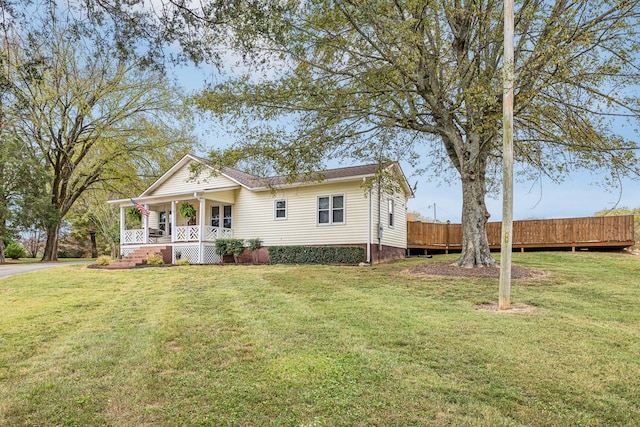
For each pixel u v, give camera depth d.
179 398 3.61
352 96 9.70
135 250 18.69
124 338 5.49
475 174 11.06
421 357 4.52
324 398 3.54
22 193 20.98
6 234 20.72
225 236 18.11
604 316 6.28
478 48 8.91
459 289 8.55
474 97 8.28
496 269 10.46
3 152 20.27
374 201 15.66
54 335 5.68
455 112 10.09
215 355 4.71
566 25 7.84
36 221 21.50
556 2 8.65
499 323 5.88
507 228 6.97
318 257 14.49
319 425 3.10
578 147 9.41
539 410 3.33
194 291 9.13
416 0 8.17
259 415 3.27
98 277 11.95
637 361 4.38
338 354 4.65
